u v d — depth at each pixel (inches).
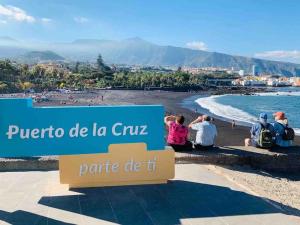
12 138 268.4
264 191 296.2
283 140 416.8
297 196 297.7
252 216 235.0
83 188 282.0
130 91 7244.1
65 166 279.3
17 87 6663.4
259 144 410.0
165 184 296.5
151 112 287.0
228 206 251.1
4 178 304.3
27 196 262.2
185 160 364.5
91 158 283.3
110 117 280.5
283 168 390.3
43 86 7145.7
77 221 221.5
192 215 234.5
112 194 270.5
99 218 227.0
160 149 292.4
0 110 265.3
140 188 285.3
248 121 2400.3
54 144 273.9
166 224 220.5
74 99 5132.9
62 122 273.1
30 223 216.7
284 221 228.4
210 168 350.0
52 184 289.9
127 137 286.0
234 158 376.2
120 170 289.6
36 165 333.1
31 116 268.7
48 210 237.3
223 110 3472.0
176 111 3240.7
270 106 4286.4
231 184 300.7
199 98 5684.1
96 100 5014.8
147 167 294.2
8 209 237.9
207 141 392.5
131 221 223.5
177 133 379.2
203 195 272.2
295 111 3646.7
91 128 278.5
